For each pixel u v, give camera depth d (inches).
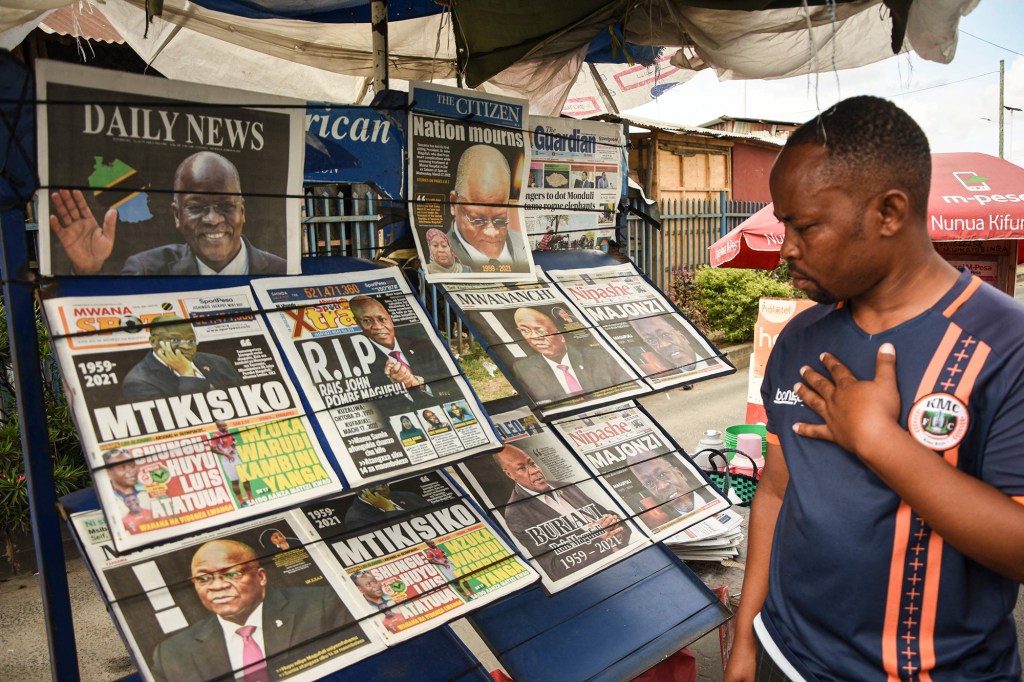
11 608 130.9
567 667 66.8
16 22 114.7
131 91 46.0
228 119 51.1
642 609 74.2
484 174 70.9
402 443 53.6
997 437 37.4
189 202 50.4
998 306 38.7
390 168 65.2
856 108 40.4
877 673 41.5
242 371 50.6
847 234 40.0
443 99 66.8
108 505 41.5
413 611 52.1
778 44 98.0
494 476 72.4
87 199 46.1
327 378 53.9
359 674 62.6
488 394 231.0
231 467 46.3
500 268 72.3
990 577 39.9
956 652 39.8
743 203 430.0
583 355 68.3
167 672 44.9
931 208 152.7
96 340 45.6
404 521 59.9
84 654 116.2
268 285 55.2
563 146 79.0
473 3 84.9
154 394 46.3
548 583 62.9
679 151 417.1
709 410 255.4
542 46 92.2
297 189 55.6
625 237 88.2
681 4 81.0
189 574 50.1
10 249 43.5
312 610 50.5
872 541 40.8
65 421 140.4
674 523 73.4
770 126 613.3
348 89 165.6
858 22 94.8
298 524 56.5
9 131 42.5
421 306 63.6
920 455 37.4
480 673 65.4
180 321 49.6
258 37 138.4
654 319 78.4
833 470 42.8
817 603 43.7
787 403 47.0
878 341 41.9
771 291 344.5
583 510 71.7
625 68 147.2
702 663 97.3
